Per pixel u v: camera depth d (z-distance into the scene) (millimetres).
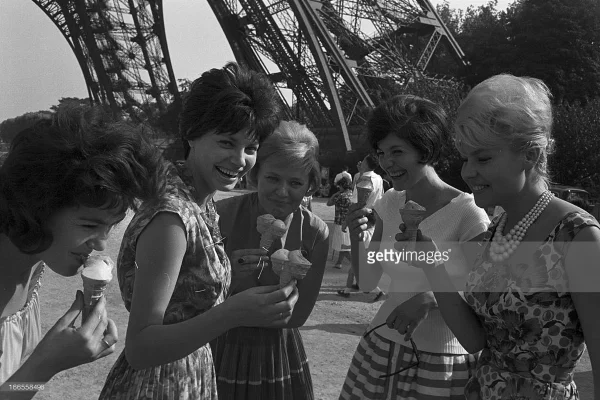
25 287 1704
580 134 28750
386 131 2803
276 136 2564
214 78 2008
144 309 1731
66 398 4430
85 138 1412
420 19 38938
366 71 36594
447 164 24797
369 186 3016
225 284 2086
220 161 2021
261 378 2678
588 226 1907
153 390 1962
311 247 2768
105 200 1436
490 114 1967
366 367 2896
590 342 1871
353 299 8336
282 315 1771
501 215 2271
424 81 34344
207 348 2184
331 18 36156
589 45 37562
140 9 25531
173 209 1801
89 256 1603
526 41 38344
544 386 1995
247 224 2865
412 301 2631
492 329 2145
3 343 1604
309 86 36000
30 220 1402
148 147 1538
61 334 1445
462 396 2693
